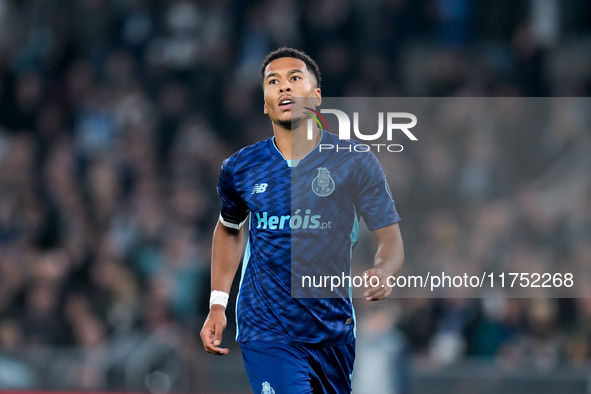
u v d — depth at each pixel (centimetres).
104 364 2412
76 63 4088
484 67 3772
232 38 4022
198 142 3666
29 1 4322
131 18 4134
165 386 2402
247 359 1176
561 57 4084
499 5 3994
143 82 3934
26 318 2753
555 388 2242
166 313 2658
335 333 1174
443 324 2505
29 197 3494
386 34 3912
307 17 3894
